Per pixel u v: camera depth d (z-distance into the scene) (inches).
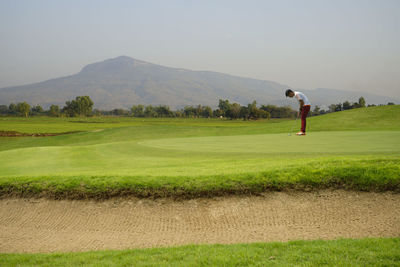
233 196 256.4
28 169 433.1
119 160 470.3
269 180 264.8
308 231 211.3
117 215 244.8
